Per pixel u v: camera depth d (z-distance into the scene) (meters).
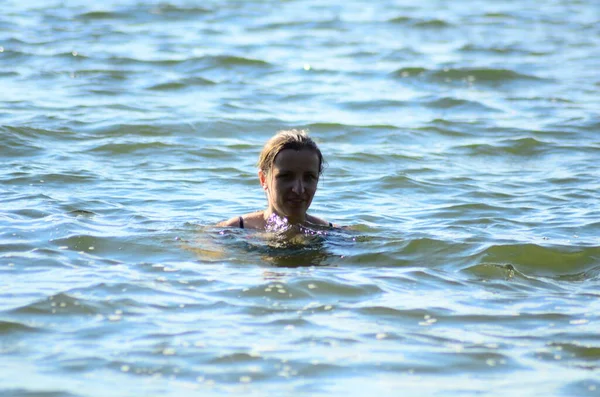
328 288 22.44
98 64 60.72
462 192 34.91
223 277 23.06
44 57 62.16
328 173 37.47
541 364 18.52
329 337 19.42
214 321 20.11
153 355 18.20
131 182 34.66
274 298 21.64
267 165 27.53
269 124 46.66
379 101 53.62
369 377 17.56
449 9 97.19
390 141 44.22
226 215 30.30
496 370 18.12
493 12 95.50
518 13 95.56
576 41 78.75
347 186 35.47
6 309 20.23
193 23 81.62
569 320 21.05
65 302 20.77
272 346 18.83
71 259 24.31
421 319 20.77
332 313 20.86
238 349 18.59
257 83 58.00
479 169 39.31
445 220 30.52
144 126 44.44
